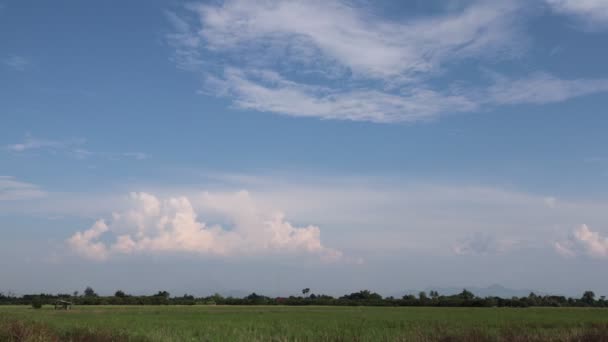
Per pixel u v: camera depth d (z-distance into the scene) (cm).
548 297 14738
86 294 15925
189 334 4100
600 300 14838
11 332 3362
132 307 11894
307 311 9338
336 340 3800
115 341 3675
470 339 3606
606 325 4500
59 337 3688
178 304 14750
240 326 4922
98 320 5934
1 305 13712
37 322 4794
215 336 4028
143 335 3947
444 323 5078
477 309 10500
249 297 16100
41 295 15038
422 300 14125
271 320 6019
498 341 3612
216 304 14900
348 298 15662
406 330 4312
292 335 4066
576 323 5372
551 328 4738
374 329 4434
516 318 6356
